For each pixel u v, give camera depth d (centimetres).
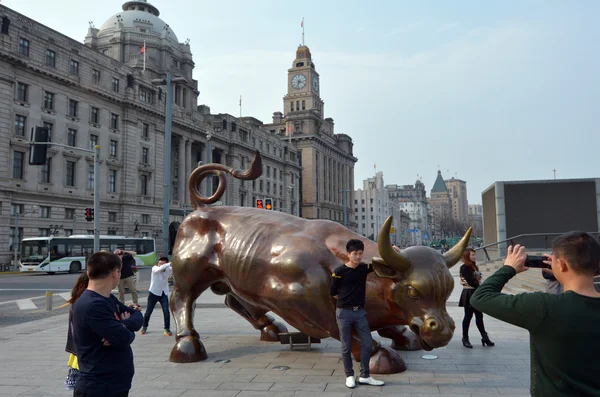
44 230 4012
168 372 645
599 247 238
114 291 1925
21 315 1341
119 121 4834
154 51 5831
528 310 234
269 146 7750
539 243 2384
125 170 4822
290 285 620
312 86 10362
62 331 1035
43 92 4059
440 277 548
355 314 561
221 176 776
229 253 693
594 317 224
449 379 594
